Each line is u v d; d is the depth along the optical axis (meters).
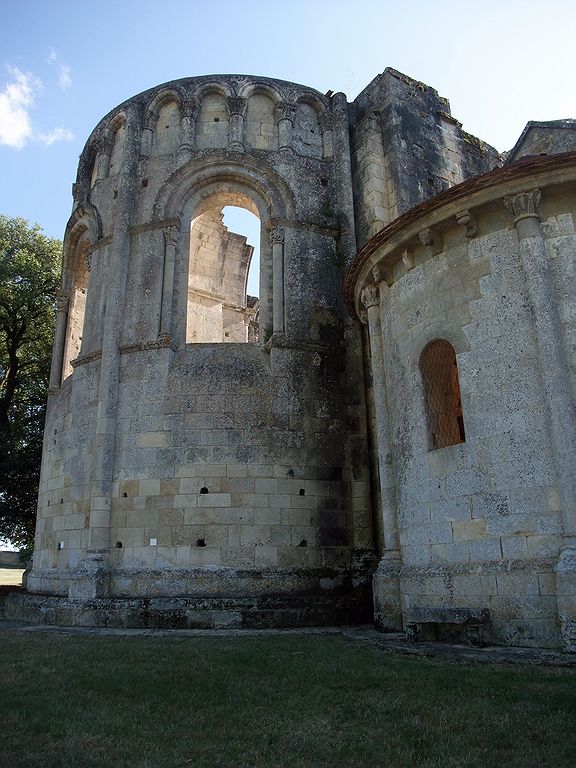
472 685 8.06
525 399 11.70
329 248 21.34
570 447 10.84
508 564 11.23
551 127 17.31
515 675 8.52
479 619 10.99
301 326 20.03
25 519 30.80
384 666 9.66
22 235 33.25
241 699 7.80
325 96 23.77
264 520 17.75
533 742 5.96
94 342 21.05
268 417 18.64
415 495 13.46
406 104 22.69
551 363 11.32
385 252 14.77
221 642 12.87
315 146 22.89
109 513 18.03
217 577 17.02
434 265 13.92
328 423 19.20
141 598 16.70
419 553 13.13
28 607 18.64
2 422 31.17
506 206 12.55
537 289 11.82
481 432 12.20
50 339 32.88
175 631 15.28
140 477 18.17
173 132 22.44
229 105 22.38
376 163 21.88
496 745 5.92
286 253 20.67
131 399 18.97
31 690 8.38
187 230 21.16
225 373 18.98
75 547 18.89
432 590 12.39
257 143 22.33
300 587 17.22
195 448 18.22
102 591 17.11
